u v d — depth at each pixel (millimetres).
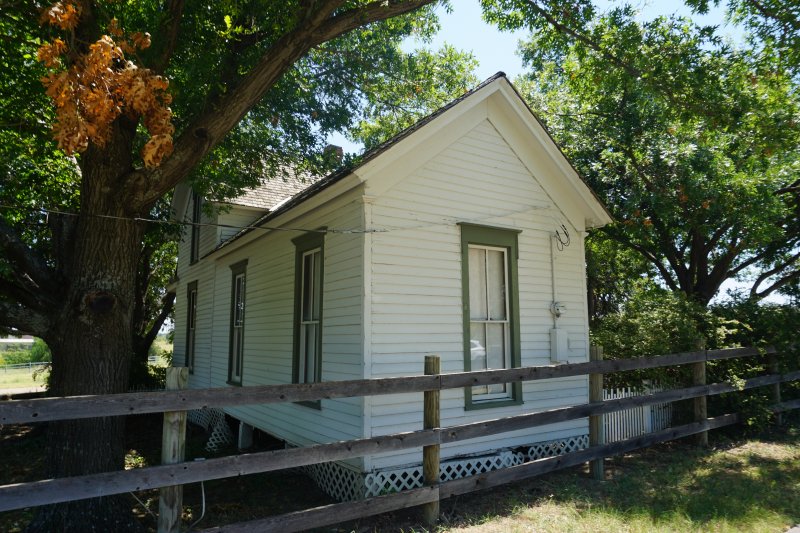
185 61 7297
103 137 4480
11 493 3271
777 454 8008
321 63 9773
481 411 7477
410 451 6738
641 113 11992
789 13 7414
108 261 5180
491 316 7992
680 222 12594
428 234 7305
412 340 6953
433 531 5102
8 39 6664
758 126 8602
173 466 3869
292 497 7043
